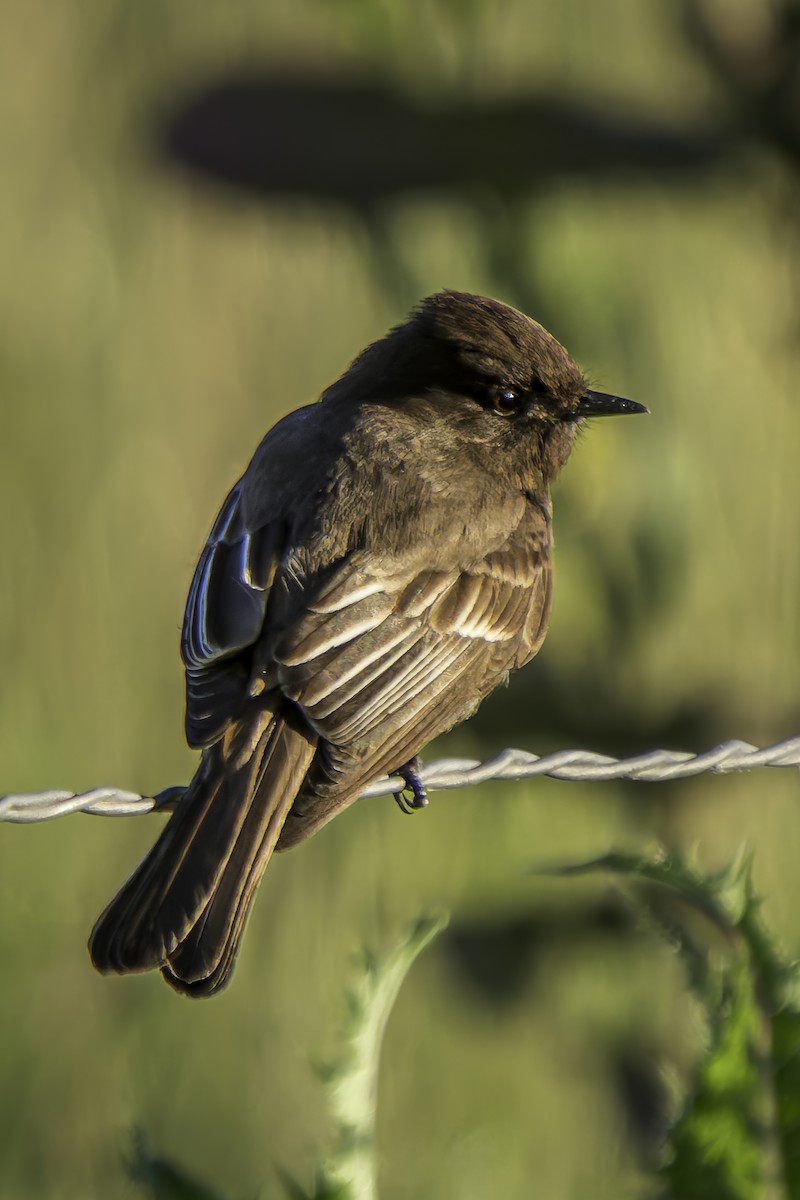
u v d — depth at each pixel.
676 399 11.82
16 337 14.04
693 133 9.55
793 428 12.53
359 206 9.94
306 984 12.11
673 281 12.03
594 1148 11.69
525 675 10.39
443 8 9.51
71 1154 11.77
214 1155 11.77
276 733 7.14
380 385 8.77
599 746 10.41
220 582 7.57
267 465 8.15
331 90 9.45
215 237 13.95
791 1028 5.93
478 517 8.19
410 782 7.38
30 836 12.65
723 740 10.56
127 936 6.64
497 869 12.16
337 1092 5.96
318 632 7.38
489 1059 11.92
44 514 13.71
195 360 14.02
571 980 11.65
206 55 13.27
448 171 9.59
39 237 14.23
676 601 11.00
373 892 12.29
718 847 11.55
